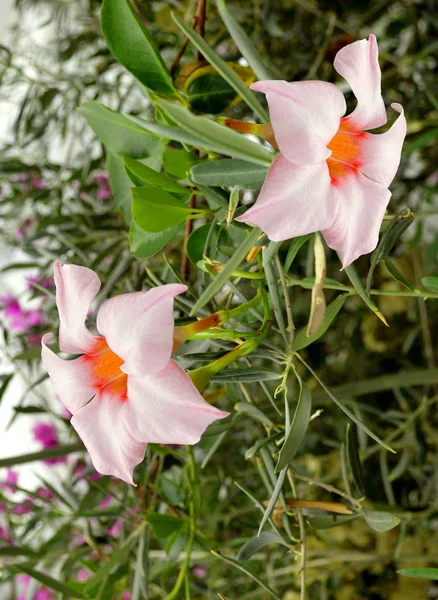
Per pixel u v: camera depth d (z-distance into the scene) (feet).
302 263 2.22
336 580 2.21
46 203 2.36
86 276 1.15
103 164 2.22
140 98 2.36
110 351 1.19
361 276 2.41
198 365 1.48
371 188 1.09
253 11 2.12
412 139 2.02
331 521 1.38
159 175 1.24
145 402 1.08
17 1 2.55
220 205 1.19
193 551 1.91
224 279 1.04
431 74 2.15
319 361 2.42
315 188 1.03
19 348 2.56
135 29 1.23
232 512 2.15
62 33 2.76
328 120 1.02
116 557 1.56
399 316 2.41
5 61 2.13
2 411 4.09
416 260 2.28
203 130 1.07
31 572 1.53
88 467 1.86
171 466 1.71
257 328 1.31
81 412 1.16
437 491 2.02
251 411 1.40
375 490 2.26
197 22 1.34
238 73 1.37
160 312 1.06
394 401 2.34
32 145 2.74
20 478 4.03
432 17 2.11
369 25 2.33
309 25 2.33
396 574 2.17
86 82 2.12
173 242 2.14
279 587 2.21
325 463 2.29
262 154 1.07
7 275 3.41
